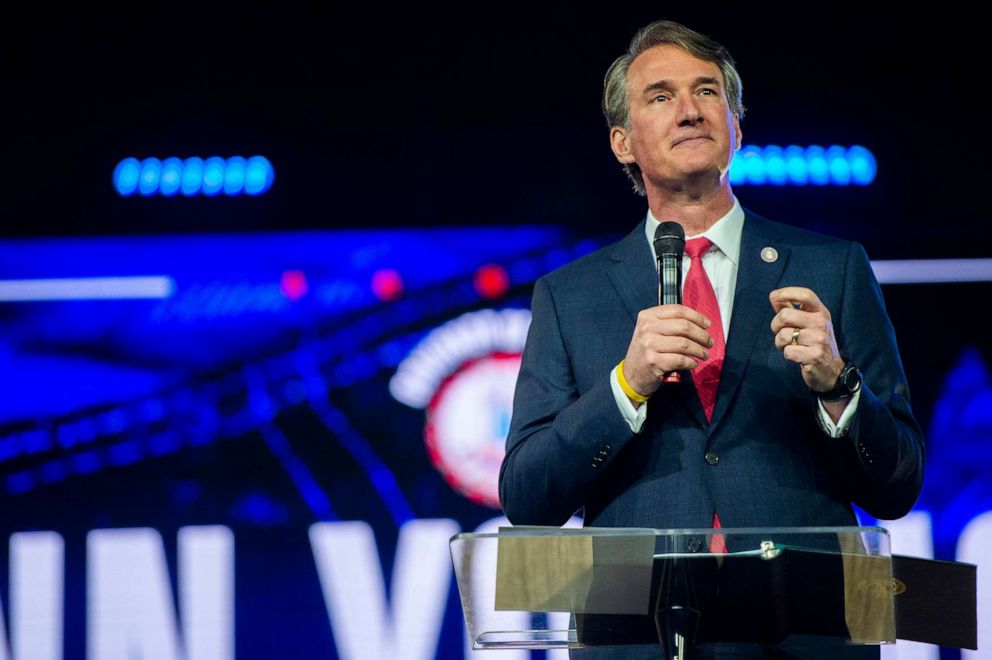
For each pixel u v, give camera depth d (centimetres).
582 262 689
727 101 689
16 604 1385
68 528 1405
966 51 1477
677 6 1482
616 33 1494
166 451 1422
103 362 1440
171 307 1455
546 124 1500
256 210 1477
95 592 1391
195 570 1395
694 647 501
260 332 1449
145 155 1492
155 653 1379
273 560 1397
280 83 1507
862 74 1486
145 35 1495
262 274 1463
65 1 1476
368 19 1496
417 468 1413
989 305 1422
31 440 1421
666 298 593
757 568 477
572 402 644
